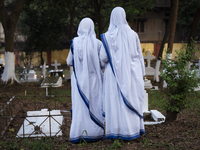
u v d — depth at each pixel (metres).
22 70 18.70
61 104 9.30
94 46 4.37
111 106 3.92
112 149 3.54
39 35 19.78
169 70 5.88
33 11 19.36
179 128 5.28
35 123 6.29
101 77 4.43
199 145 3.71
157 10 34.56
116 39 3.95
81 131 4.29
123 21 4.03
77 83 4.35
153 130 5.21
